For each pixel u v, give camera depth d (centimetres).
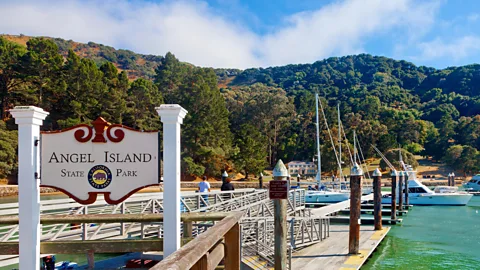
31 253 407
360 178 1359
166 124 423
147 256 810
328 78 16712
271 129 9081
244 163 6262
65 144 430
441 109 11669
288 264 1073
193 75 8288
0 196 4272
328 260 1262
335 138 8156
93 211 1085
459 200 3406
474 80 14512
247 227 1227
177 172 425
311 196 3306
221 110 6888
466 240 1841
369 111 10862
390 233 2028
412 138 9794
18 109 411
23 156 409
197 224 973
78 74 5541
